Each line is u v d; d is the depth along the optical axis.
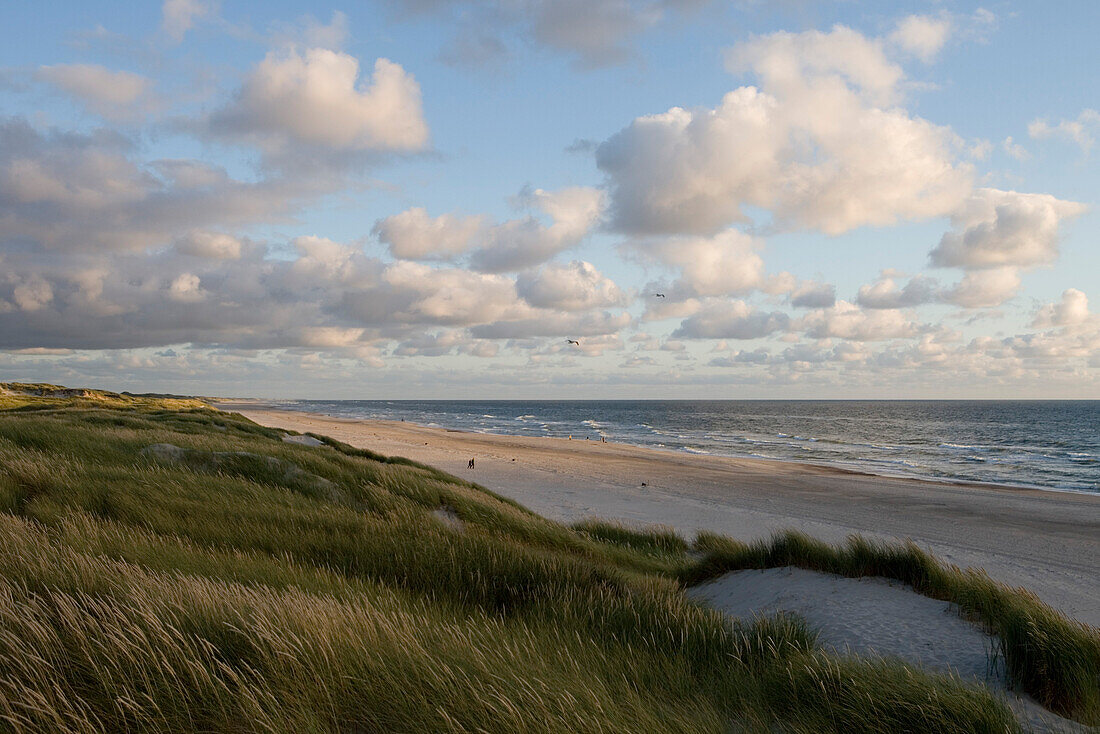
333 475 14.80
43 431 13.77
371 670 3.40
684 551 15.05
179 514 8.52
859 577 8.05
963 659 5.32
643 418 150.00
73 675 3.11
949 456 58.12
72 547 5.18
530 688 3.31
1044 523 25.06
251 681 3.14
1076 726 4.17
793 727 3.70
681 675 4.42
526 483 32.53
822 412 197.38
